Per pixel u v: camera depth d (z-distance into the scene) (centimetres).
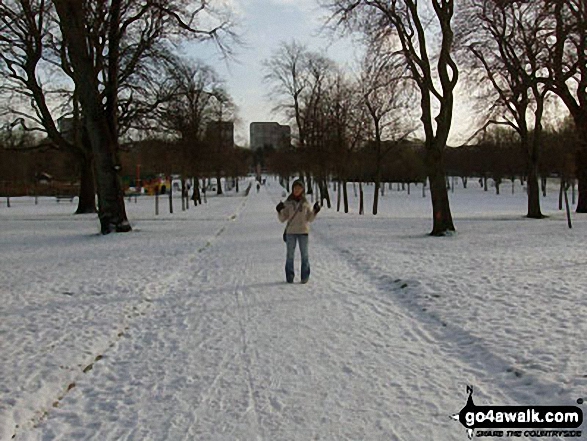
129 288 949
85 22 1791
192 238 1755
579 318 664
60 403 473
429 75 1739
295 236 983
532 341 586
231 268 1165
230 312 777
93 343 633
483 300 781
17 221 2603
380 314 746
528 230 1822
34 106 2930
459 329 649
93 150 1928
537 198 2492
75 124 3047
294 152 5141
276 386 495
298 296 871
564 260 1113
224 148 5741
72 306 822
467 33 2212
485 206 4575
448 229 1714
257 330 679
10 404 460
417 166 7344
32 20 2416
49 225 2367
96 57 2009
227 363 561
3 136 3516
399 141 3344
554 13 1834
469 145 2588
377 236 1720
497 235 1672
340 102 3428
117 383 516
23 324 721
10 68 2650
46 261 1309
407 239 1620
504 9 1967
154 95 2388
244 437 399
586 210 2725
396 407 444
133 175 8056
